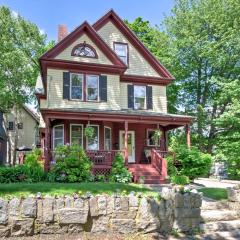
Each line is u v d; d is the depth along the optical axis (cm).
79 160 1501
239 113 2002
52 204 816
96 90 1956
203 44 2773
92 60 1964
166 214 890
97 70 1969
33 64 3422
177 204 901
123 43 2205
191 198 916
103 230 839
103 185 1095
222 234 878
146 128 2120
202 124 2833
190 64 2878
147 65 2233
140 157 2064
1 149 3375
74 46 1938
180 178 1577
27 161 1866
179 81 3011
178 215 896
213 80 2431
